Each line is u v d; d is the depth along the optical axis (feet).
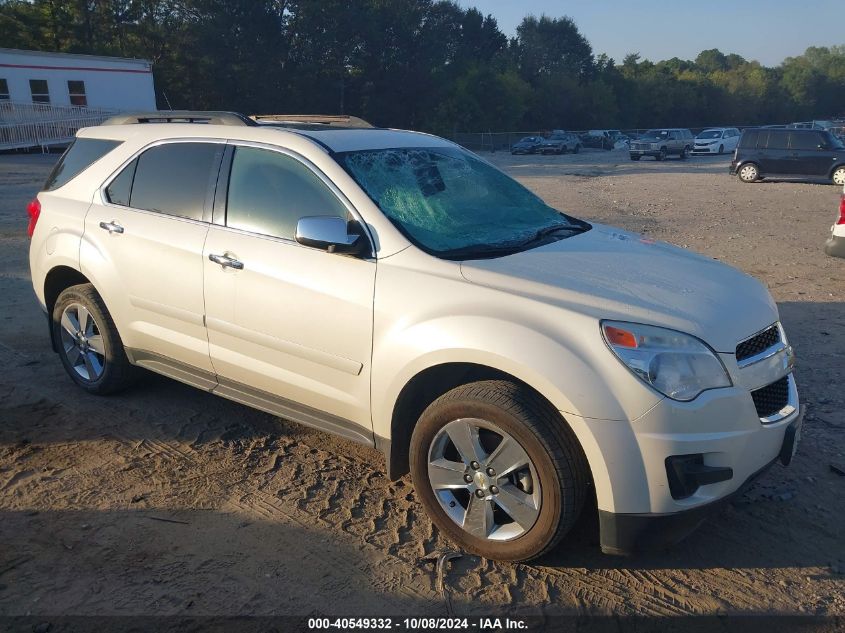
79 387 16.60
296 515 11.73
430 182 13.01
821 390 16.80
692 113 328.29
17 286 25.88
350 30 175.01
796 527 11.51
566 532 9.85
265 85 161.99
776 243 36.14
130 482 12.60
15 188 56.80
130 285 14.34
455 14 260.62
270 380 12.57
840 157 69.36
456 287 10.48
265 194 12.64
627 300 9.98
